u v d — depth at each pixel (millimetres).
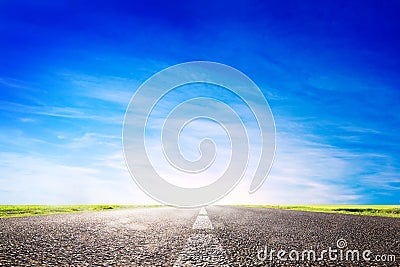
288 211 17938
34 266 5184
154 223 10844
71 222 10398
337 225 10914
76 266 5258
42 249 6301
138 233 8523
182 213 15320
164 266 5402
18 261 5426
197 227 10031
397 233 9203
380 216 14883
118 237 7824
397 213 17953
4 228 8758
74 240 7270
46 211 15086
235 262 5754
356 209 20750
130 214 14102
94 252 6188
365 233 9133
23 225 9414
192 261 5754
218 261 5793
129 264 5453
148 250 6484
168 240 7602
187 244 7176
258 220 12375
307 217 13812
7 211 14648
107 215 13297
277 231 9375
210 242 7469
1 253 5895
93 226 9578
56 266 5227
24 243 6793
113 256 5926
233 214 15148
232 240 7766
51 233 8102
